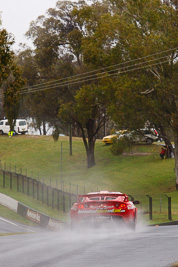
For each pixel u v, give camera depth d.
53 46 88.50
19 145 116.62
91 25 79.75
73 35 85.69
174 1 69.00
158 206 59.28
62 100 88.31
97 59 72.62
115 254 11.67
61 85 87.25
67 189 77.06
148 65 64.19
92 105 83.69
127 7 69.12
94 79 85.94
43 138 122.06
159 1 67.69
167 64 65.69
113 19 70.38
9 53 62.72
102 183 84.06
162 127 72.62
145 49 65.19
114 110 69.75
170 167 87.94
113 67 70.69
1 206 46.97
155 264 9.69
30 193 64.31
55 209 53.31
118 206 22.16
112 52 70.06
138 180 83.38
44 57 88.44
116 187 80.81
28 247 13.98
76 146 113.12
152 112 67.25
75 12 82.69
